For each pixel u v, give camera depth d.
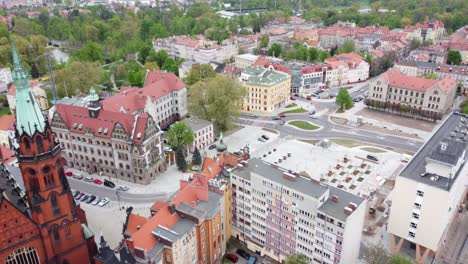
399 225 110.25
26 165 81.31
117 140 146.75
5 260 83.19
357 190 146.75
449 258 115.50
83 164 159.00
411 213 106.69
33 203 84.00
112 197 142.12
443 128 136.75
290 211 105.69
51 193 85.56
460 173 107.62
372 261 104.44
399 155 172.62
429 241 106.06
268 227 113.75
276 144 184.50
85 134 152.38
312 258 106.69
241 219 120.62
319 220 100.12
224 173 123.00
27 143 80.06
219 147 171.62
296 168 162.25
